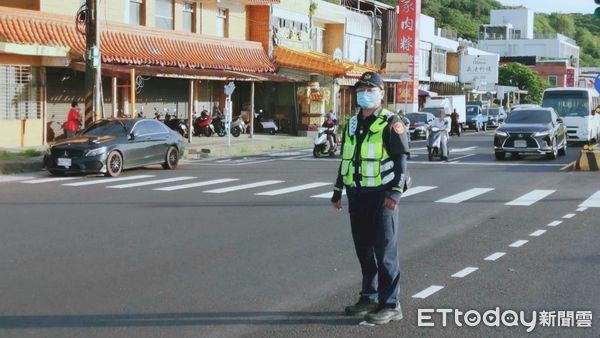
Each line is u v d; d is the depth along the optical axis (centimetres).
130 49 2920
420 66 6506
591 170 2264
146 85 3206
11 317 707
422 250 1039
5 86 2484
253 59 3772
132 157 2097
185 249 1027
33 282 838
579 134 3481
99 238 1102
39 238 1098
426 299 782
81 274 878
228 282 846
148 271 895
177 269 908
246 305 754
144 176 2041
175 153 2298
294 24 4288
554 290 818
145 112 3219
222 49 3578
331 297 786
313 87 4009
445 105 4775
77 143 2012
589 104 3531
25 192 1652
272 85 4112
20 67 2533
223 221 1270
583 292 809
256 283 843
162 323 691
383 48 5541
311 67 3900
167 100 3356
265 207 1446
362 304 718
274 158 2777
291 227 1213
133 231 1163
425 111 4738
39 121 2625
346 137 709
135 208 1417
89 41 2373
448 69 7669
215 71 3228
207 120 3438
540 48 11894
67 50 2555
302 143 3588
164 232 1157
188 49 3303
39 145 2620
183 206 1452
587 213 1391
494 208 1454
